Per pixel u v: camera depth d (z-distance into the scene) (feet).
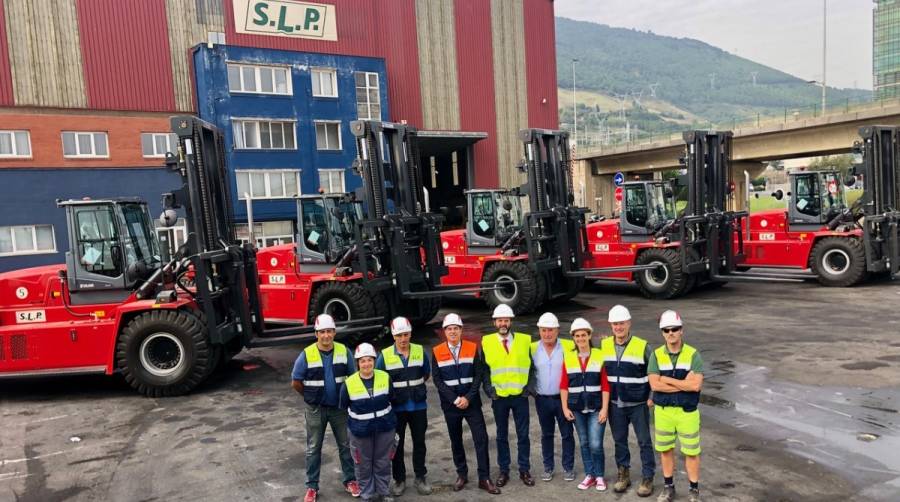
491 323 43.68
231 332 31.12
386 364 18.63
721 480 18.61
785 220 55.42
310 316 39.68
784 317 40.88
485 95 131.03
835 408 24.11
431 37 124.36
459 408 18.57
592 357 18.44
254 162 101.40
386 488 18.15
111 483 20.58
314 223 40.78
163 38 96.63
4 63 84.79
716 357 31.89
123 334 30.01
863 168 49.98
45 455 23.38
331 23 112.47
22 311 30.96
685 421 16.99
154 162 95.25
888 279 54.65
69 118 88.84
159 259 33.78
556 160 46.24
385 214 36.68
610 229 54.08
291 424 25.57
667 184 54.13
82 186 89.76
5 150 84.89
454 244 49.39
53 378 35.35
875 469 18.94
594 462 18.66
